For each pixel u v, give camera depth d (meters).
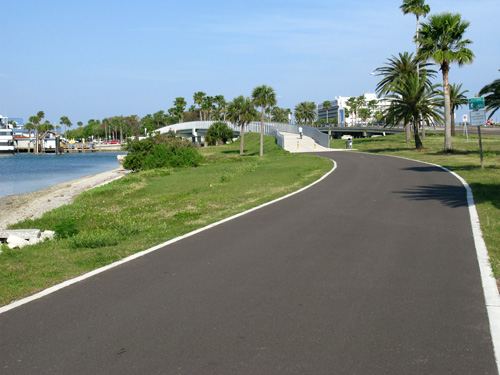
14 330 5.00
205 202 16.20
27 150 160.50
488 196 13.17
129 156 44.25
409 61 51.28
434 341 4.38
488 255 7.36
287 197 15.36
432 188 15.83
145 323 5.05
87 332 4.87
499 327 4.66
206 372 3.91
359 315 5.07
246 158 46.75
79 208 18.59
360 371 3.85
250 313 5.23
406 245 8.23
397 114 41.09
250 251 8.23
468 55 32.88
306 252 7.99
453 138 57.28
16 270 7.70
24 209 23.02
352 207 12.70
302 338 4.52
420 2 53.62
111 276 7.00
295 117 139.50
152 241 9.57
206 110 125.75
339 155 39.81
